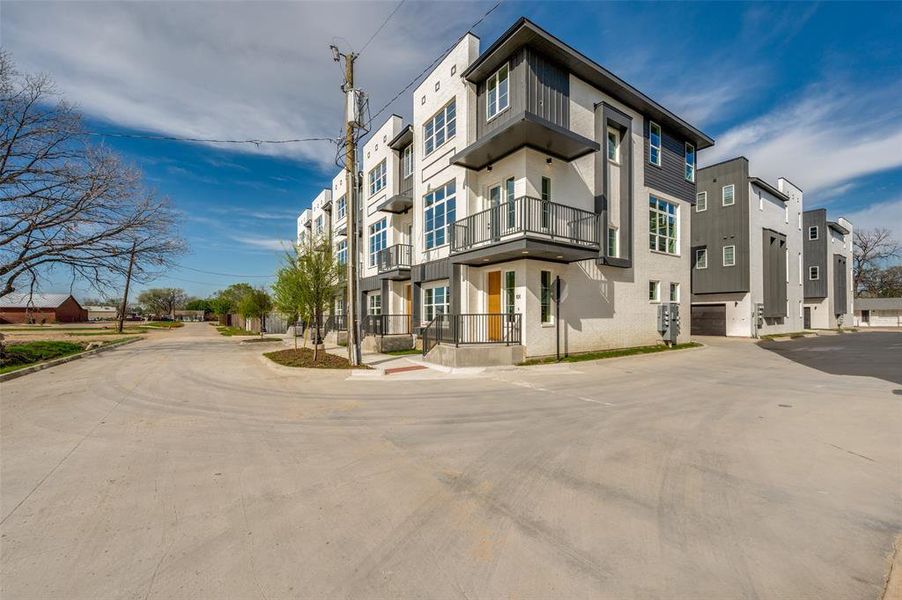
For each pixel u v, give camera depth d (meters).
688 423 6.19
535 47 12.88
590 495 3.76
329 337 21.23
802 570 2.63
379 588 2.46
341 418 6.57
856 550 2.87
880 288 54.25
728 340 22.98
